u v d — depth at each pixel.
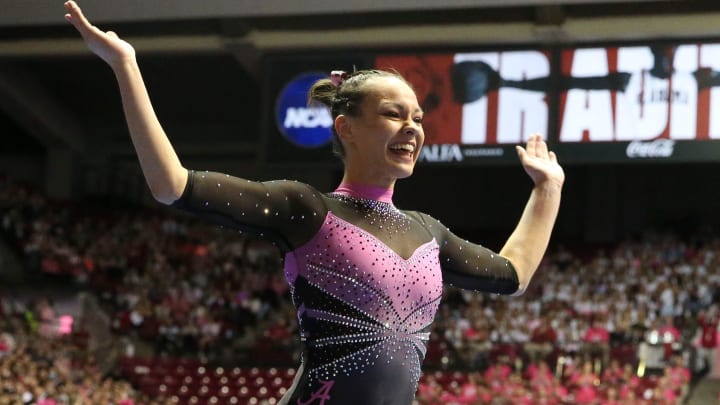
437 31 29.58
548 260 36.06
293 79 30.56
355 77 3.57
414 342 3.40
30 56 33.97
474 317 31.20
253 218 3.27
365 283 3.30
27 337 29.45
